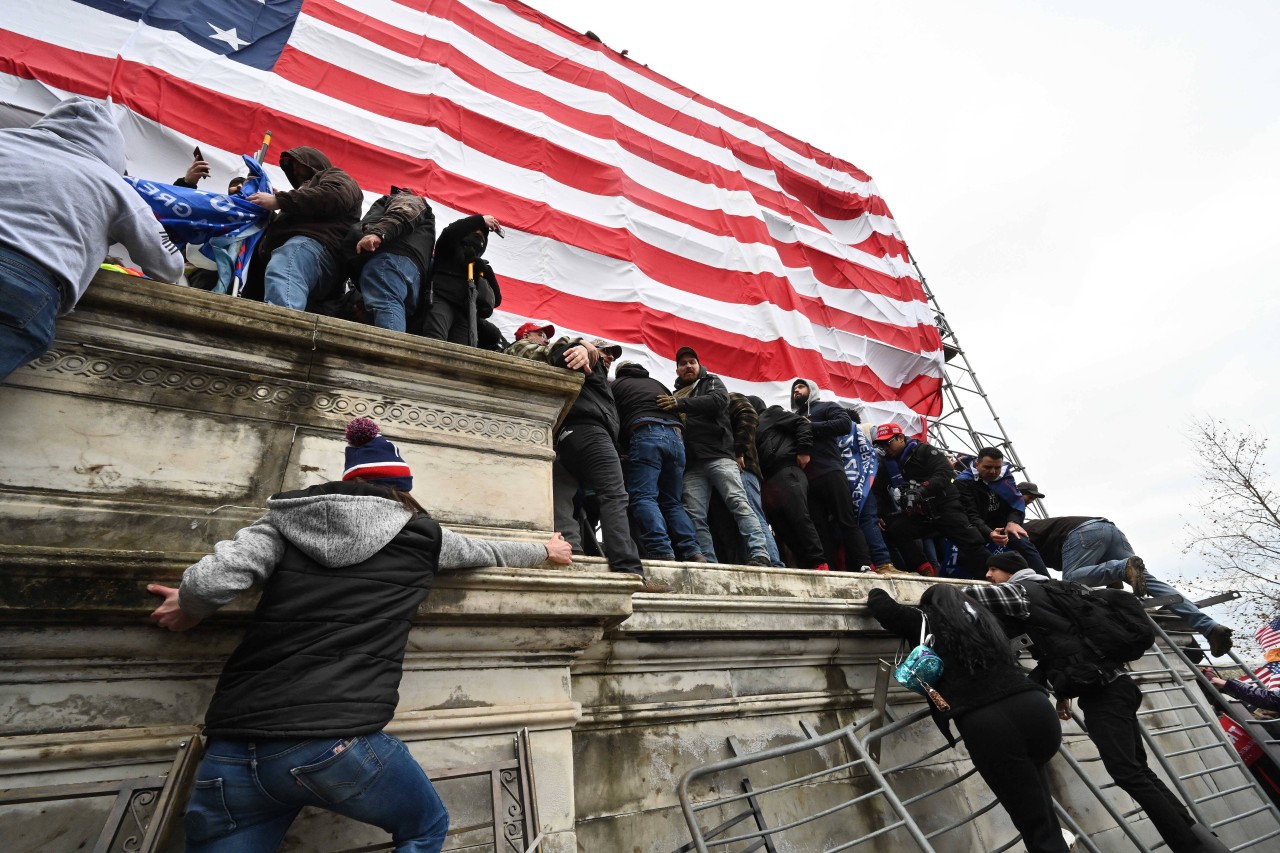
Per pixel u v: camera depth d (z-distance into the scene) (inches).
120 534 78.2
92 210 79.7
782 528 215.6
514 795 84.3
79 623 71.9
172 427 88.4
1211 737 231.1
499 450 110.7
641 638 121.9
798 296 417.1
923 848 106.5
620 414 175.6
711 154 446.0
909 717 128.6
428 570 75.9
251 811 59.0
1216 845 122.0
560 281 307.0
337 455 97.1
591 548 163.0
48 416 81.4
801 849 123.4
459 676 91.1
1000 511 244.4
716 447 190.4
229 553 63.9
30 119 210.1
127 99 229.3
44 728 69.0
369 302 125.9
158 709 74.9
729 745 126.7
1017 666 118.7
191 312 90.7
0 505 73.8
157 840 61.2
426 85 322.7
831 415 223.1
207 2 277.0
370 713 61.1
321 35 302.4
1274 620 218.7
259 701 58.8
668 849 109.5
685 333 331.3
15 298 69.3
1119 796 180.4
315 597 64.8
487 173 315.3
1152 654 225.6
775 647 140.6
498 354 114.3
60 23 233.6
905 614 135.6
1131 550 240.2
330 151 270.1
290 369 98.7
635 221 354.3
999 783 112.5
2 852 63.6
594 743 112.8
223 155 241.1
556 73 398.9
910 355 449.1
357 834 77.2
